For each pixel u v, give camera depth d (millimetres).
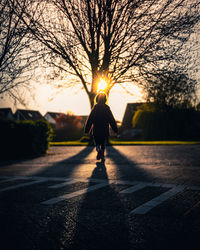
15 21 6449
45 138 12133
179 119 29531
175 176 5094
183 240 2162
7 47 6402
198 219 2635
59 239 2279
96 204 3297
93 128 6184
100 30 9023
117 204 3264
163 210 2961
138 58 11250
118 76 13109
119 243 2156
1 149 10500
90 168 6637
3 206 3365
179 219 2654
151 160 8070
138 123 31312
